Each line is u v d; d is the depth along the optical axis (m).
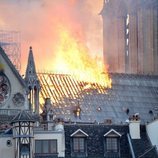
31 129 186.25
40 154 185.88
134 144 191.62
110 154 190.00
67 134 190.62
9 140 186.25
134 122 193.62
